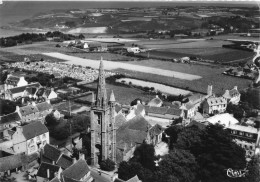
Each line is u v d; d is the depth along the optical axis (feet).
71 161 489.26
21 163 519.60
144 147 515.91
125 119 636.48
